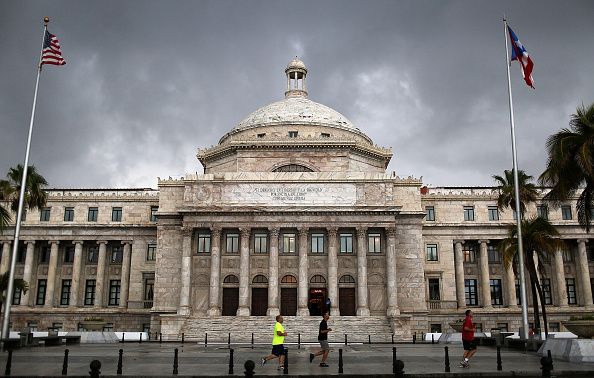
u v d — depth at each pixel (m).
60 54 52.53
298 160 85.69
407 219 80.75
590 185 46.25
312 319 70.38
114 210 89.75
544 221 61.53
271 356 30.61
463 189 92.44
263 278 77.31
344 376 27.62
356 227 77.12
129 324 84.31
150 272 86.56
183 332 68.62
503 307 85.94
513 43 51.62
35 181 66.25
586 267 86.00
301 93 106.56
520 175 70.69
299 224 77.00
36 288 88.00
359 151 87.31
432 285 86.50
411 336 67.88
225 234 78.56
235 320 71.12
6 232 87.88
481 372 28.34
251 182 78.81
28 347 49.06
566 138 44.50
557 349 35.91
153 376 27.25
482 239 87.31
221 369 30.81
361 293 75.25
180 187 81.44
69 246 90.06
